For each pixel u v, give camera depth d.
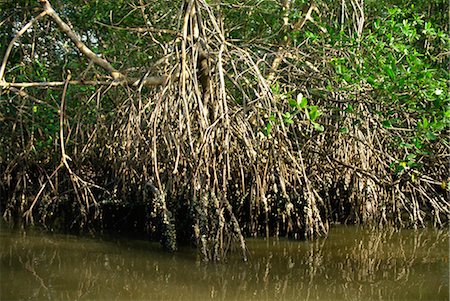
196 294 6.12
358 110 8.95
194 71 7.55
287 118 6.99
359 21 9.69
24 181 9.87
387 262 7.30
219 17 8.95
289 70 9.11
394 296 6.06
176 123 8.02
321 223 8.45
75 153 9.40
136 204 8.65
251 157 7.89
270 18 9.73
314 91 8.96
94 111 9.70
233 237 7.53
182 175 7.90
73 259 7.35
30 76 9.34
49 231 8.83
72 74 9.95
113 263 7.16
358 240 8.39
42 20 10.02
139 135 8.23
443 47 10.55
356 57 8.17
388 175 9.20
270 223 8.38
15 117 10.31
